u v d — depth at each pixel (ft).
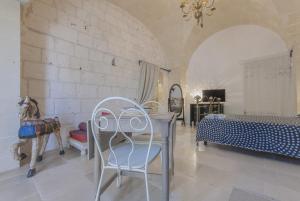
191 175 6.37
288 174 6.50
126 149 4.88
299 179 6.06
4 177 6.09
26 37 8.49
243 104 18.47
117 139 5.46
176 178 6.10
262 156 8.68
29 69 8.63
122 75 14.49
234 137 9.29
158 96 20.49
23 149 7.98
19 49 6.99
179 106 20.63
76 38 10.84
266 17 15.42
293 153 7.47
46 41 9.32
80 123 10.39
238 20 17.95
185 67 21.16
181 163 7.64
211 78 20.59
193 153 9.16
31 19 8.66
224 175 6.38
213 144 11.08
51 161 7.70
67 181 5.82
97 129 4.22
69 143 9.94
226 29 19.77
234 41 19.30
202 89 20.98
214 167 7.18
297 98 13.66
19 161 7.02
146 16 16.05
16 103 6.89
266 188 5.40
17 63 6.93
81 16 11.13
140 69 16.42
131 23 15.60
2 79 6.56
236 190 5.27
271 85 16.55
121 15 14.44
